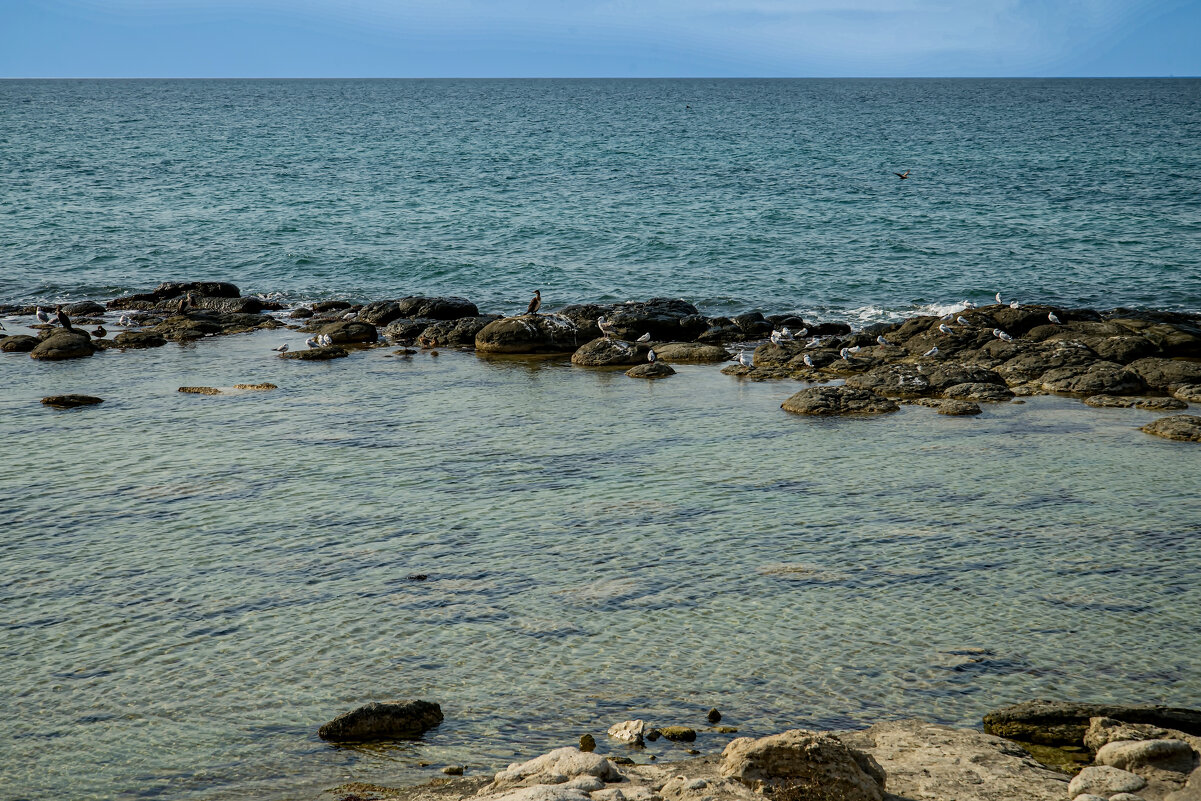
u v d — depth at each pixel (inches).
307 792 465.1
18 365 1407.5
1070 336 1435.8
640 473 944.3
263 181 3533.5
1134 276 2012.8
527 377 1376.7
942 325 1481.3
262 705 546.0
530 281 2081.7
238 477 924.6
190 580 702.5
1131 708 515.2
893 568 722.2
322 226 2637.8
